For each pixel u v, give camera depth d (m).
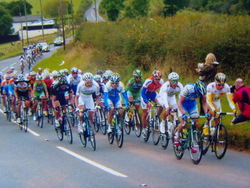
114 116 9.72
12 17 99.06
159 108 9.43
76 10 99.75
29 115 16.45
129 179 6.58
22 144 10.38
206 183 6.20
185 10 33.72
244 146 8.63
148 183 6.30
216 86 7.86
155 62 19.41
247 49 14.56
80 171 7.25
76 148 9.61
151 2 44.12
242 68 14.77
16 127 13.66
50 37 77.81
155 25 20.55
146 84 9.55
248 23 14.99
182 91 7.77
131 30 21.66
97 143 10.24
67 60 34.03
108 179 6.62
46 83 13.95
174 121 8.67
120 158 8.27
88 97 9.80
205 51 15.55
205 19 17.81
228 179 6.40
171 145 9.62
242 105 8.91
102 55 25.20
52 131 12.57
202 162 7.67
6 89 15.46
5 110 15.56
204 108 7.88
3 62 48.78
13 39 88.38
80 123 9.61
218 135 7.80
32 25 92.31
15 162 8.23
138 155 8.52
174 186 6.09
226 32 15.05
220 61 15.16
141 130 10.73
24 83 12.72
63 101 10.73
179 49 17.02
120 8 49.00
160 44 19.30
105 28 28.78
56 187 6.28
